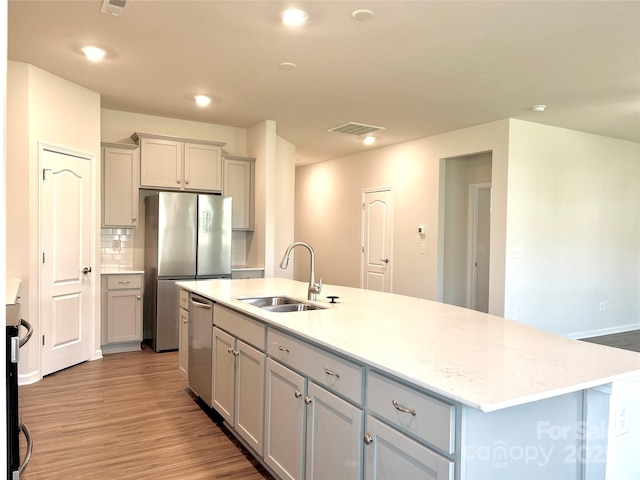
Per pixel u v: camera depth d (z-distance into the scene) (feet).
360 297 10.46
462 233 20.67
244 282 13.16
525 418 4.66
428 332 6.65
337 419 5.94
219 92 14.51
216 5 8.97
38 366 12.59
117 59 11.80
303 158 26.66
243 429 8.56
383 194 22.93
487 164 19.51
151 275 16.11
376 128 18.85
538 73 12.39
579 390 4.84
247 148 19.51
